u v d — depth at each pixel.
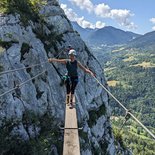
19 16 32.62
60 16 42.53
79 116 34.72
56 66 35.12
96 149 37.34
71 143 14.77
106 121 44.62
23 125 25.84
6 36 29.30
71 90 22.91
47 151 26.09
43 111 28.91
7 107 24.97
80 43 44.56
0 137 23.69
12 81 26.61
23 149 24.75
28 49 31.02
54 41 38.25
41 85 30.20
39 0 40.78
